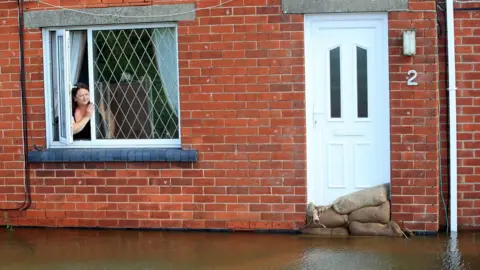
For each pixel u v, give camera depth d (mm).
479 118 7855
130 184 8273
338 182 8031
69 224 8422
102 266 6789
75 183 8383
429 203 7734
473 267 6500
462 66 7855
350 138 7992
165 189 8203
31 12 8398
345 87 7973
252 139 7992
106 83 8445
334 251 7152
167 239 7812
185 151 8070
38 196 8484
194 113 8094
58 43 8375
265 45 7926
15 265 6863
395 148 7770
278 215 7984
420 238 7637
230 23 7984
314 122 8039
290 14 7867
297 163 7926
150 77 8344
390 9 7695
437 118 7699
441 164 7949
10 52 8469
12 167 8523
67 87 8242
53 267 6777
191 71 8086
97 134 8484
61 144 8500
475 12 7809
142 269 6668
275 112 7941
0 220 8594
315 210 7883
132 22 8195
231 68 8000
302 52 7863
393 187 7793
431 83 7676
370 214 7777
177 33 8117
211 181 8102
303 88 7887
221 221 8102
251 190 8023
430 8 7641
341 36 7945
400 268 6500
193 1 8055
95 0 8258
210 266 6711
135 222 8273
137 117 8398
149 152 8141
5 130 8523
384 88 7863
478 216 7926
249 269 6586
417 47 7684
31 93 8469
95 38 8414
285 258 6930
